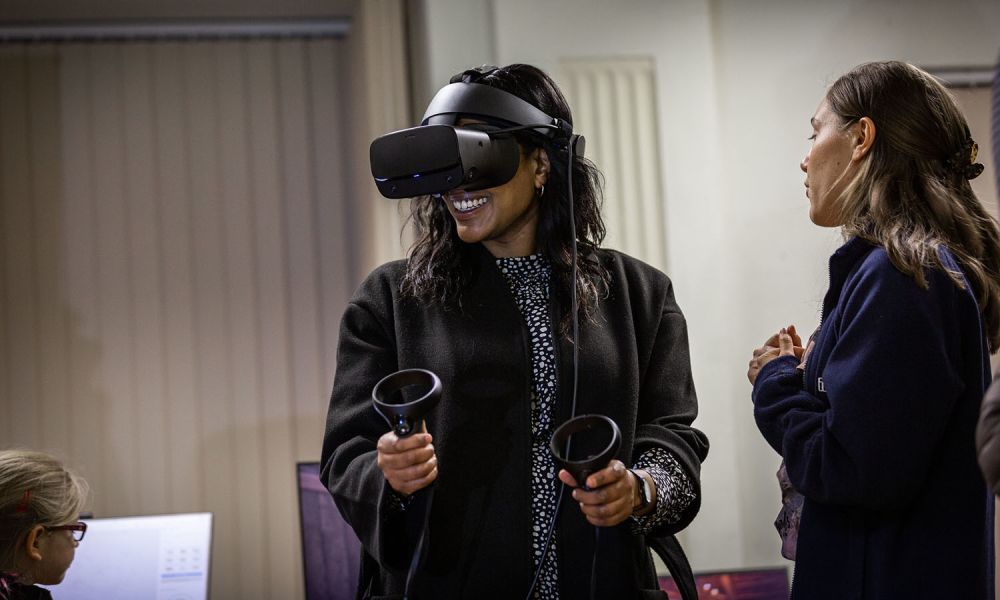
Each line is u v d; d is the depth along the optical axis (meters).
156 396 3.38
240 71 3.50
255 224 3.47
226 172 3.47
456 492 1.30
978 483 1.20
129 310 3.39
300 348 3.46
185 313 3.41
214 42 3.49
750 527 2.89
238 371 3.42
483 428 1.32
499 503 1.29
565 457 1.31
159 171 3.44
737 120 3.05
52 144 3.40
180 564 2.42
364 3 3.14
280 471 3.40
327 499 2.59
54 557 1.70
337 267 3.50
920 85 1.35
